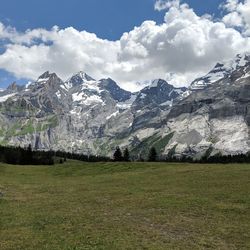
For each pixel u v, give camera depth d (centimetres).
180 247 3497
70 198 6062
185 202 5325
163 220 4425
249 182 6681
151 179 7931
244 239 3803
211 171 8331
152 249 3388
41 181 9412
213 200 5434
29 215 4688
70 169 11606
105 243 3512
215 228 4141
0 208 5172
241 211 4822
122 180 8144
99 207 5188
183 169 9212
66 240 3600
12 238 3678
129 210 4950
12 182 9038
